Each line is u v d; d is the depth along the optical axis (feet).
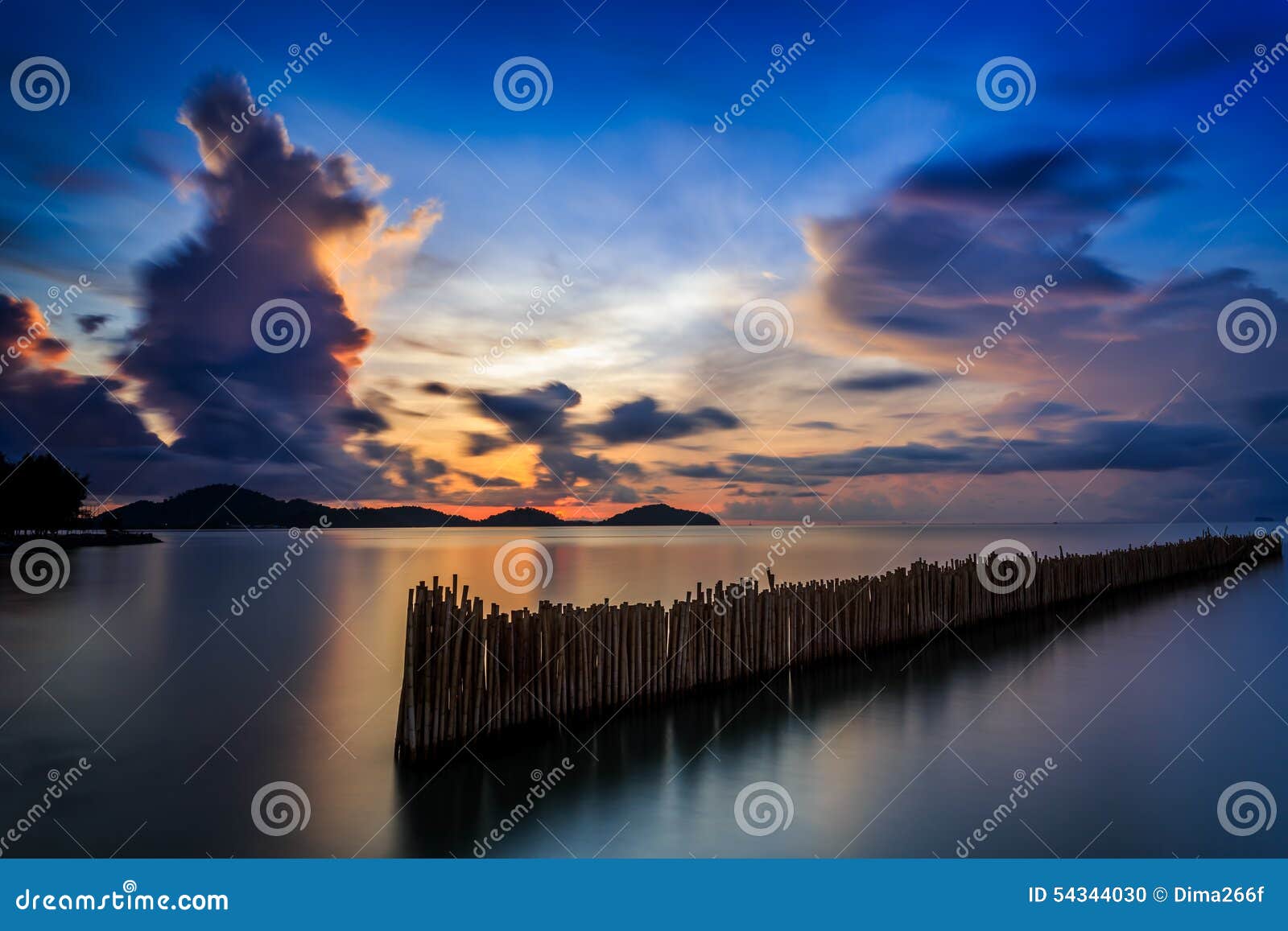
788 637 44.62
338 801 26.84
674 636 37.91
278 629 62.39
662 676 37.42
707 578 106.22
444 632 30.19
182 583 99.86
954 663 47.91
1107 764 30.63
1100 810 26.55
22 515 206.90
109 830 25.00
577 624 34.17
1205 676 45.06
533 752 31.30
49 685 43.29
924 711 37.47
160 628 62.90
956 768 30.12
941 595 57.72
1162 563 94.07
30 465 206.80
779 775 29.32
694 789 28.04
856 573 114.42
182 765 30.22
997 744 32.94
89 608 75.00
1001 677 44.45
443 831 24.82
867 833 24.94
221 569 123.95
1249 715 37.06
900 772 29.73
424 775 29.01
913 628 53.93
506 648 31.89
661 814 26.11
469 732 30.91
